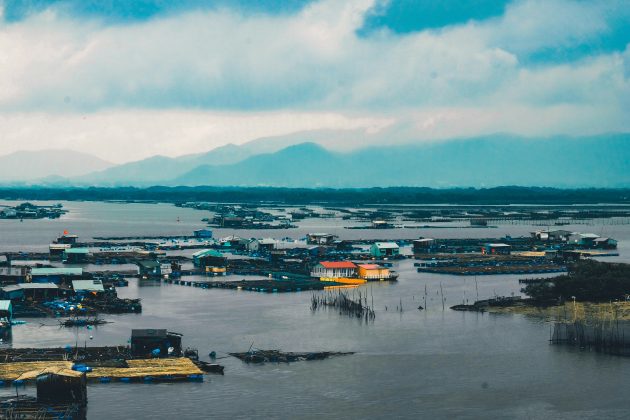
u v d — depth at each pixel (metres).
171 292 183.62
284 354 119.38
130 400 97.38
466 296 176.12
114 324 142.00
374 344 127.44
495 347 125.56
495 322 144.62
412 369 113.00
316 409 96.00
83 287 172.50
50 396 94.25
